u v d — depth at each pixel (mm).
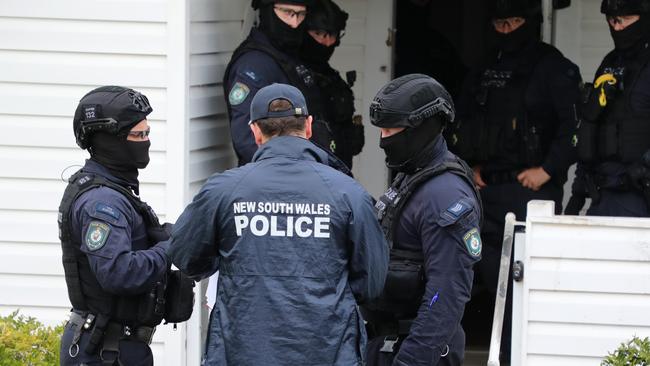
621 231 9367
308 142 7707
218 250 7629
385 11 15289
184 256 7613
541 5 13273
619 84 11664
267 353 7262
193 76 11539
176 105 11094
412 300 8047
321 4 12508
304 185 7469
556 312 9484
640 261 9359
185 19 11055
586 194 12281
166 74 11102
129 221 8125
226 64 12742
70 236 8094
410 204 7992
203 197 7551
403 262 8031
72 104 11219
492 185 12984
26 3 11148
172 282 8367
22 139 11258
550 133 12883
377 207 8219
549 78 12727
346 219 7457
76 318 8219
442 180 7891
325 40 12586
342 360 7316
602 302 9430
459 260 7730
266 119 7656
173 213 11117
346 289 7512
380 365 8219
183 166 11117
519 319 9570
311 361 7262
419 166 8062
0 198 11297
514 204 12781
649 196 11445
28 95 11242
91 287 8109
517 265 9516
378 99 8023
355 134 12891
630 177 11594
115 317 8125
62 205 8156
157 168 11117
